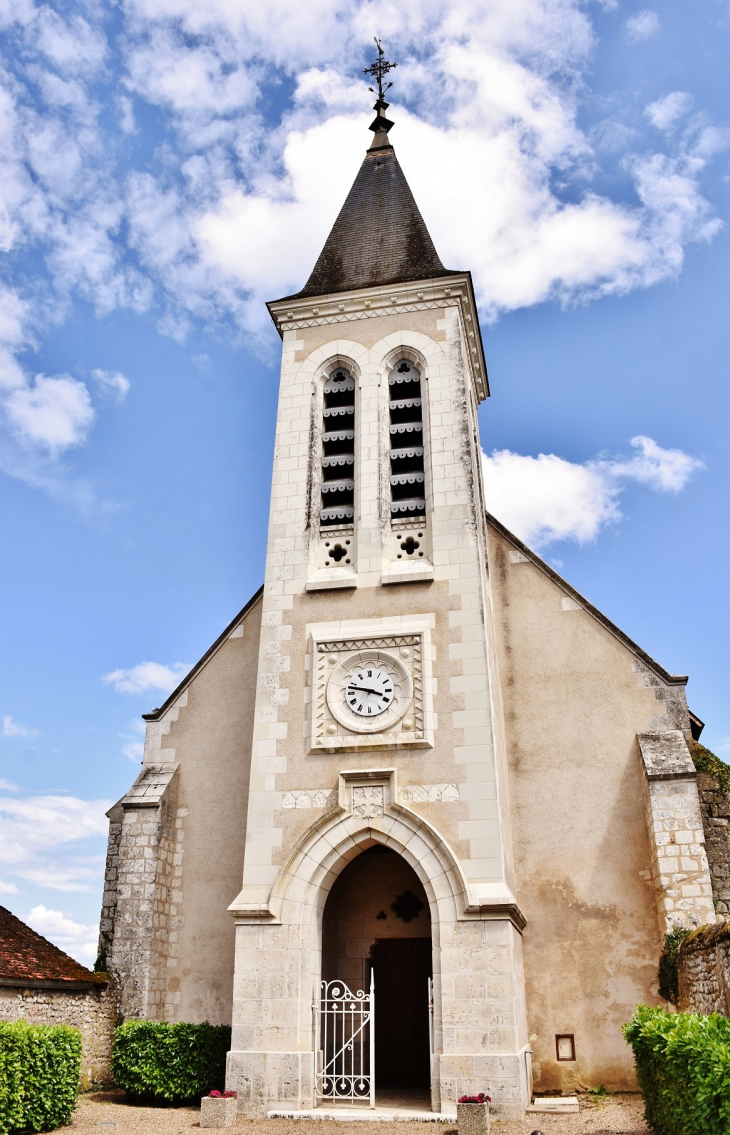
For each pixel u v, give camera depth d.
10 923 15.79
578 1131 11.64
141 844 16.84
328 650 15.82
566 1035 15.27
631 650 17.45
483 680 15.01
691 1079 8.59
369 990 16.47
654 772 15.53
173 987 16.52
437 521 16.45
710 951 11.92
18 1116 11.73
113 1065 14.80
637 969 15.43
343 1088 13.87
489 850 13.91
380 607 16.00
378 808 14.45
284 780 15.15
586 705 17.25
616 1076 14.90
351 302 18.62
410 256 19.34
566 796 16.72
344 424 18.20
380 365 18.05
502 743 16.75
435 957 13.48
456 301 18.19
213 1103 12.58
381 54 23.81
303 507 17.28
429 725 14.83
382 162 21.89
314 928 14.18
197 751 18.25
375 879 17.02
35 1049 12.27
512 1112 12.41
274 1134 11.91
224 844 17.38
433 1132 11.82
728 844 15.04
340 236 20.45
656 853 15.00
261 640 16.30
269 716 15.68
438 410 17.36
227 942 16.61
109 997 15.75
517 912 14.07
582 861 16.25
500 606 18.33
